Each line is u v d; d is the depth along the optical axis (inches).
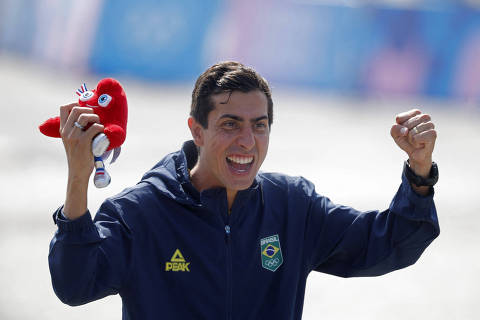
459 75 2635.3
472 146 1953.7
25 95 2204.7
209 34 2596.0
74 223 295.9
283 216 364.8
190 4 2596.0
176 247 339.3
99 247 316.5
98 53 2618.1
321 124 2122.3
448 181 1533.0
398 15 2625.5
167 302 335.9
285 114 2223.2
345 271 373.4
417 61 2635.3
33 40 2773.1
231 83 331.9
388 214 353.4
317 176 1502.2
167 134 1793.8
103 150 292.7
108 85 327.3
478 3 2755.9
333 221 368.8
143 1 2600.9
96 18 2625.5
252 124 335.6
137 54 2608.3
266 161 1608.0
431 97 2645.2
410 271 1000.9
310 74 2630.4
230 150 334.0
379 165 1654.8
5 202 1164.5
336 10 2625.5
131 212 335.9
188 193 351.3
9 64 2691.9
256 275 349.7
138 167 1435.8
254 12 2596.0
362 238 361.7
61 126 297.9
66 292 303.7
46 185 1288.1
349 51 2635.3
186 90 2491.4
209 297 337.4
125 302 335.0
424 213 339.9
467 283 960.9
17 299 815.7
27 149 1541.6
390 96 2642.7
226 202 344.8
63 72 2632.9
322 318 822.5
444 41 2628.0
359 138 1964.8
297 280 358.9
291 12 2610.7
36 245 989.2
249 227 353.4
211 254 340.8
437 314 850.1
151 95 2361.0
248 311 345.7
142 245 334.3
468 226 1210.6
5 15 2829.7
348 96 2623.0
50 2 2743.6
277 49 2608.3
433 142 332.8
